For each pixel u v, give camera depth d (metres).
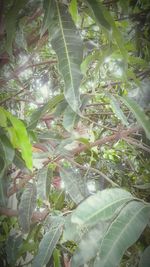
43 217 0.57
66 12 0.34
